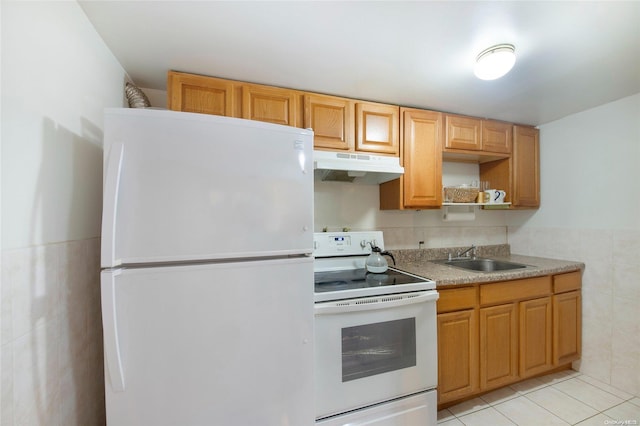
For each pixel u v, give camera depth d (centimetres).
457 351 162
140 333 85
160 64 143
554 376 203
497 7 105
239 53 134
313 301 108
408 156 192
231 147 95
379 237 192
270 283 100
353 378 131
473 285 168
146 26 114
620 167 189
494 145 219
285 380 102
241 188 96
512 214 262
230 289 95
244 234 96
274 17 110
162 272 87
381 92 177
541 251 237
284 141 103
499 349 175
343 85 167
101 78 121
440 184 200
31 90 79
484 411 166
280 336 102
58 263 90
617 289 189
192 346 90
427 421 145
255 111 159
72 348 97
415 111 194
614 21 112
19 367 73
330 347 127
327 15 109
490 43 128
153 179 86
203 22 113
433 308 149
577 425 153
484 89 173
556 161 227
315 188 204
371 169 171
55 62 89
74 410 98
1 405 67
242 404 96
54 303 88
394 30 118
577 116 212
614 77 159
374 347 137
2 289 68
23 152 76
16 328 72
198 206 91
